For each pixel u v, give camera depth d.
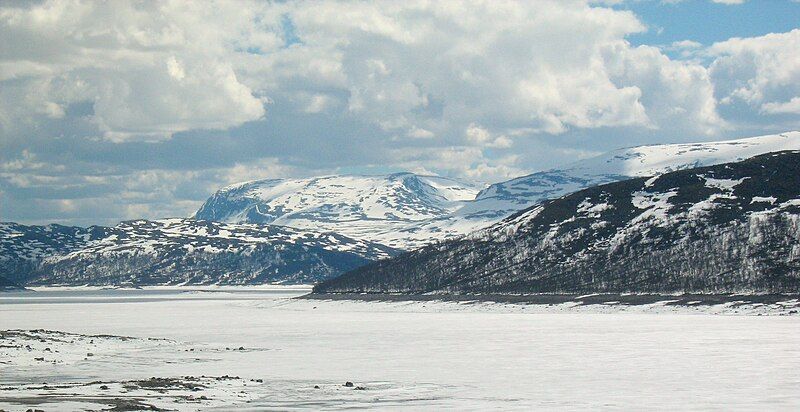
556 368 138.50
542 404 101.88
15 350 162.25
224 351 172.88
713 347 168.25
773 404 100.50
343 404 102.44
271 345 187.88
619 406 99.81
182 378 124.06
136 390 110.00
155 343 190.75
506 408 99.06
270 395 109.31
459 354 163.25
